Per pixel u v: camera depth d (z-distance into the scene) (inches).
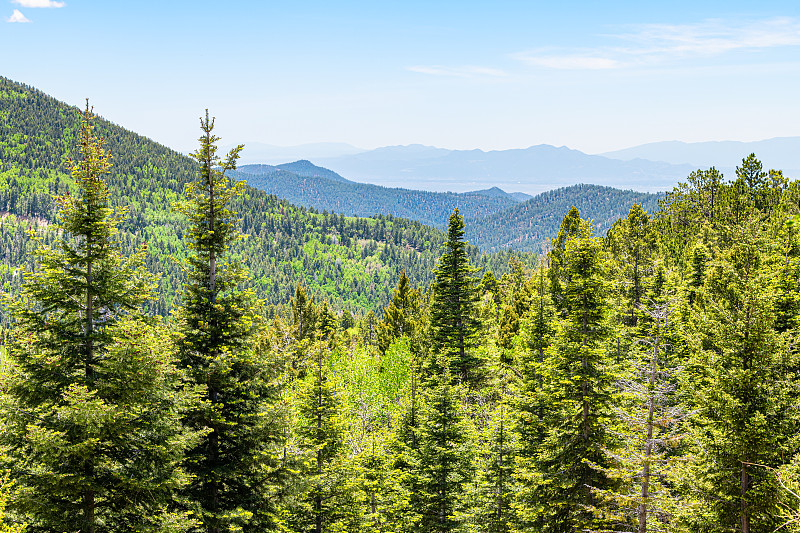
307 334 2493.8
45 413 496.7
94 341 553.3
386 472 1039.6
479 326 1592.0
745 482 656.4
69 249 540.7
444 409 1074.1
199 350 660.7
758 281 762.2
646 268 1230.3
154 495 526.0
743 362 693.3
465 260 1584.6
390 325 2896.2
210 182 672.4
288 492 681.6
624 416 681.6
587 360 836.6
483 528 983.6
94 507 509.7
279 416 661.3
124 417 508.4
